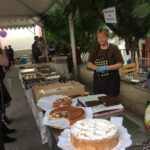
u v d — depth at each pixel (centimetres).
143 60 300
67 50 603
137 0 241
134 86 276
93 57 230
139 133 100
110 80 226
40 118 188
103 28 207
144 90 256
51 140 160
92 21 453
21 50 1501
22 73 397
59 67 453
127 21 294
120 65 211
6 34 1438
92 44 556
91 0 274
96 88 239
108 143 85
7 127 315
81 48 557
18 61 1273
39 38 647
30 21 727
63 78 317
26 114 372
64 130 104
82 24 469
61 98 160
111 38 414
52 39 659
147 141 93
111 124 101
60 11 561
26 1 473
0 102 244
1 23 707
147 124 104
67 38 583
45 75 359
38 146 260
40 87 215
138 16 213
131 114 270
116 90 232
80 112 122
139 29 300
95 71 237
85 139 85
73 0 304
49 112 131
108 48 215
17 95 498
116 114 125
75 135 90
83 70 474
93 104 136
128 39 331
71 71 520
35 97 198
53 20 577
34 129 310
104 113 125
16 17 640
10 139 278
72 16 410
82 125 100
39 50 630
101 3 263
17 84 606
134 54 326
